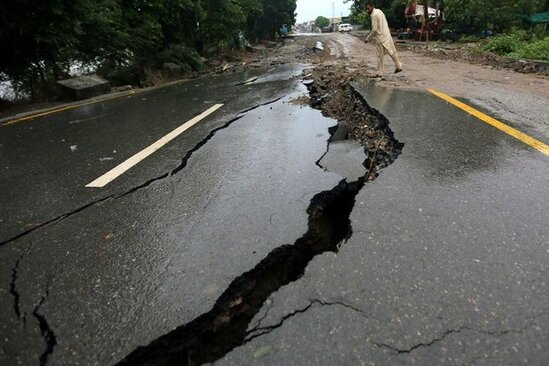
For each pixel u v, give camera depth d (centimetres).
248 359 149
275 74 1177
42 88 942
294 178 325
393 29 3581
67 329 169
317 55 1864
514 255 201
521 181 287
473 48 1539
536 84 729
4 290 196
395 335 155
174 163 380
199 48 1822
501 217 238
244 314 190
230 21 1775
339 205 306
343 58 1530
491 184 283
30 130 574
